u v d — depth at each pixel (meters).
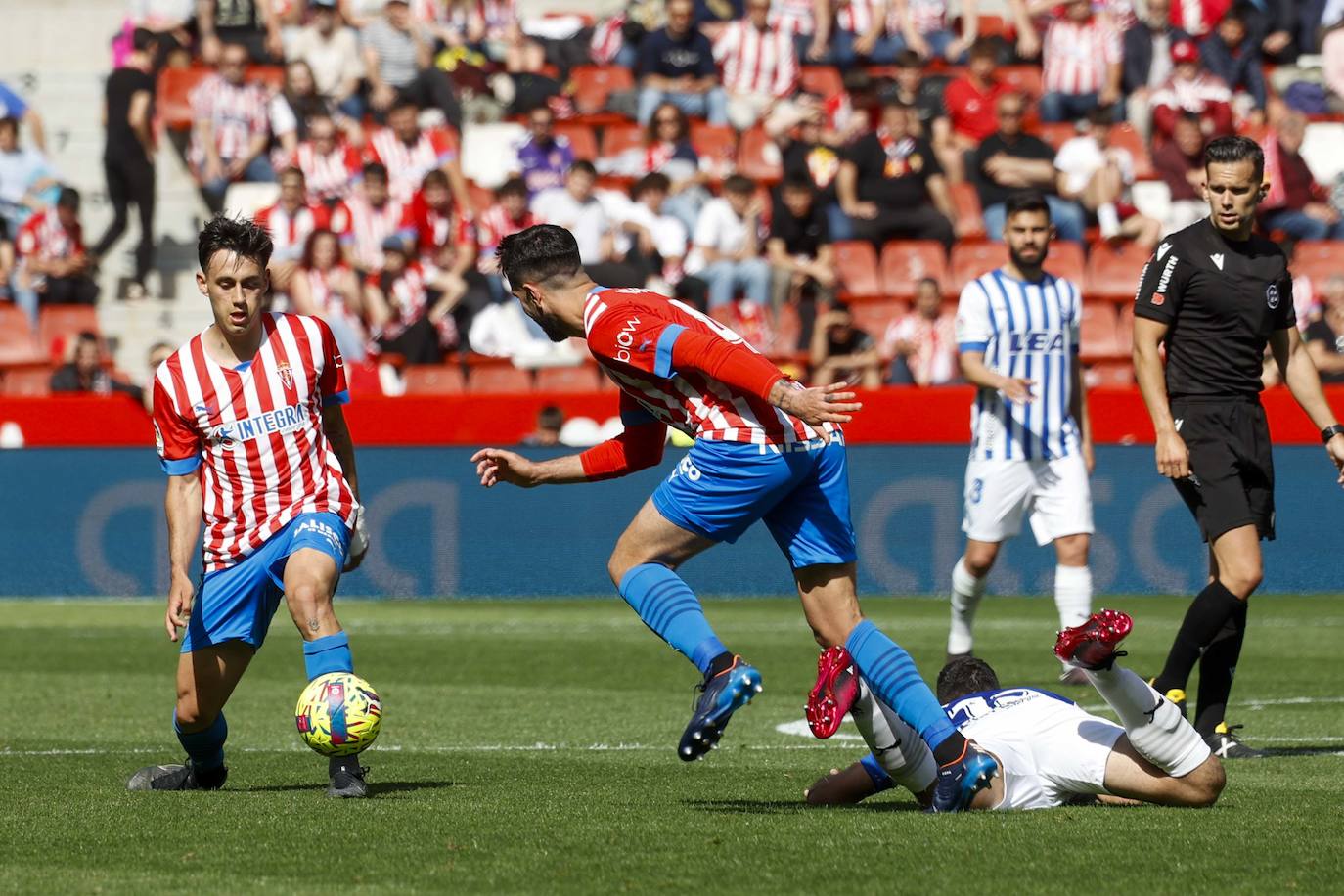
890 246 52.28
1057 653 13.95
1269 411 43.00
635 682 27.80
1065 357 27.19
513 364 49.44
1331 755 18.98
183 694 16.27
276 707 24.89
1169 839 13.08
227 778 17.72
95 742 21.12
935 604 41.47
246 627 16.12
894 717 14.47
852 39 60.56
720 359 13.84
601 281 49.91
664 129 55.03
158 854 12.89
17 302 53.81
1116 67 58.53
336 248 50.47
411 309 50.97
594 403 44.91
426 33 59.41
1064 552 27.34
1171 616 37.38
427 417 44.97
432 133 55.06
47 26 64.69
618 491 43.97
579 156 58.16
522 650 32.69
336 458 16.91
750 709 24.36
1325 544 42.59
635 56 61.12
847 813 14.70
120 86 54.84
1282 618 37.44
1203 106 55.28
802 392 13.58
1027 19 62.25
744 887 11.49
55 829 14.03
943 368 48.62
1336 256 52.62
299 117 56.31
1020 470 27.08
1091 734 14.74
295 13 62.00
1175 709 14.27
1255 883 11.53
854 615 14.72
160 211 58.44
